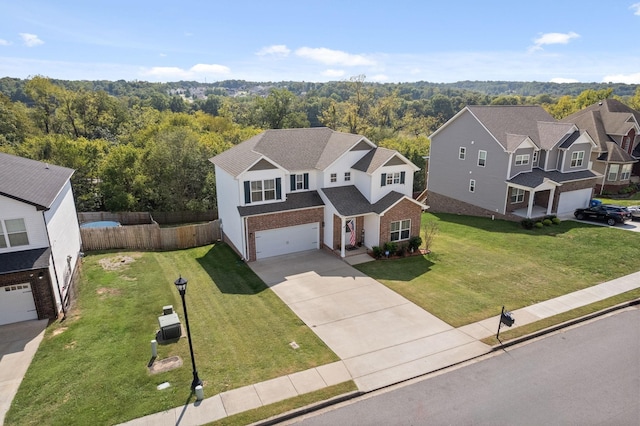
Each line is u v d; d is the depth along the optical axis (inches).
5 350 611.8
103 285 857.5
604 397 501.4
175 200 1593.3
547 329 652.7
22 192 707.4
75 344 624.4
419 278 875.4
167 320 639.8
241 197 972.6
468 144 1403.8
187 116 2667.3
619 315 702.5
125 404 488.4
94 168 1636.3
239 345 619.8
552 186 1246.9
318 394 506.3
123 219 1552.7
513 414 474.6
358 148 1080.2
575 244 1043.3
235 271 940.0
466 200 1450.5
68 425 456.8
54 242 757.9
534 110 1494.8
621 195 1579.7
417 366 565.6
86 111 2647.6
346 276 893.8
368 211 1002.1
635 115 1786.4
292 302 770.2
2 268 661.9
